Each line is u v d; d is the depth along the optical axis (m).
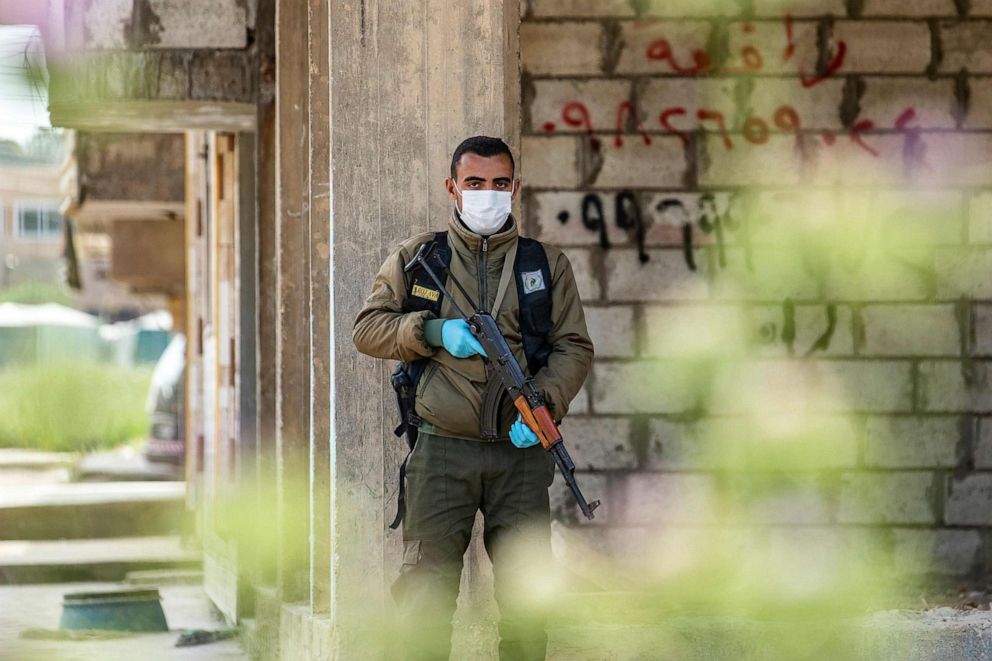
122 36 20.38
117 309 107.38
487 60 14.02
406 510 12.11
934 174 20.52
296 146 17.31
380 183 13.93
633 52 20.28
